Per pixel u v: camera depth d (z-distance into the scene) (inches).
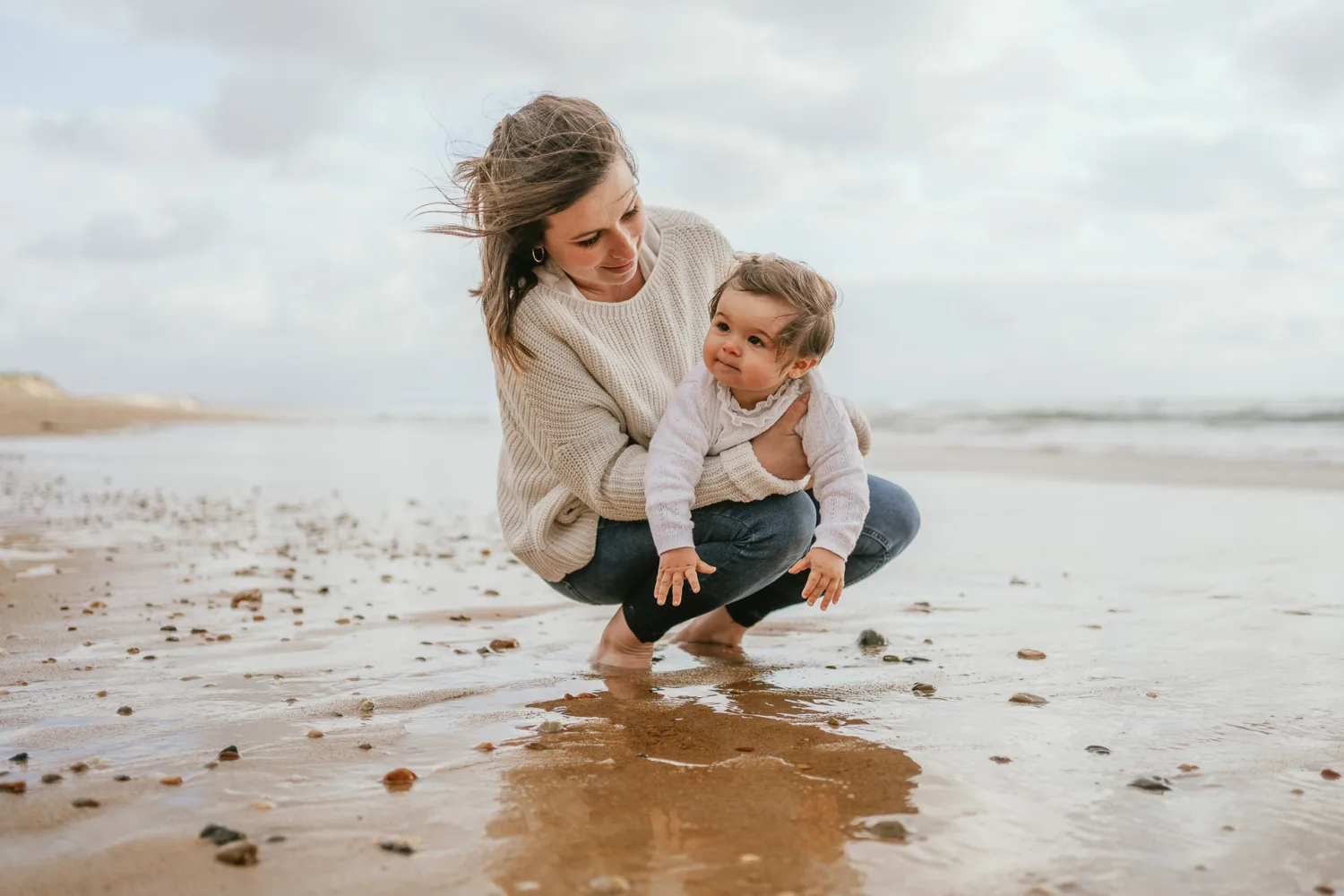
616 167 90.1
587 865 58.1
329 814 65.0
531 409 98.6
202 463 470.3
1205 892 55.3
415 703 91.5
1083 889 55.6
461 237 95.3
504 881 56.0
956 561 183.8
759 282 89.4
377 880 56.0
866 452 105.7
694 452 95.1
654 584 101.7
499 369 102.2
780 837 62.1
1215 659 108.9
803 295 89.4
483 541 218.7
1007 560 184.5
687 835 62.3
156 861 57.8
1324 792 69.7
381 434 832.9
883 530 106.6
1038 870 57.8
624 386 98.7
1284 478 349.7
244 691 95.3
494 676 102.0
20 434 712.4
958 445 557.9
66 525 234.5
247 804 66.6
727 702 92.3
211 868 57.1
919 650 114.7
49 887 54.7
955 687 97.6
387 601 145.8
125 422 914.7
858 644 117.6
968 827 63.7
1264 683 98.7
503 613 137.4
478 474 421.4
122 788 69.2
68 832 61.7
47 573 165.3
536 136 89.3
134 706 89.7
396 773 71.4
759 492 96.2
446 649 114.9
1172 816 65.4
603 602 108.0
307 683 98.5
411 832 62.4
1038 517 255.0
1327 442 524.1
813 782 71.4
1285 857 59.5
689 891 55.1
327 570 175.5
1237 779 72.3
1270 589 152.3
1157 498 299.0
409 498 320.5
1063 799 68.3
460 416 1496.1
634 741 80.5
